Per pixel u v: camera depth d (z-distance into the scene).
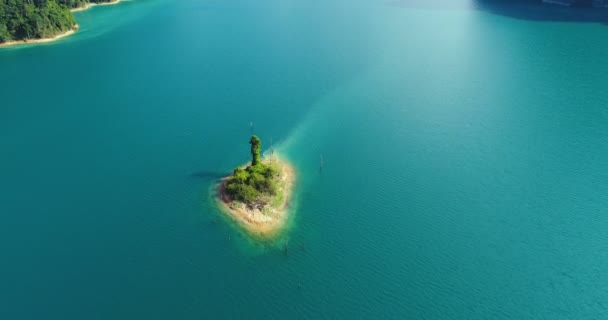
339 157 115.19
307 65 171.12
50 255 88.25
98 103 145.12
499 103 142.12
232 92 149.62
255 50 188.50
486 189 104.25
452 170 110.62
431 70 166.75
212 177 107.25
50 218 97.06
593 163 112.50
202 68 170.62
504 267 85.12
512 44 193.88
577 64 170.75
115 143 122.56
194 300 79.75
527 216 96.50
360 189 104.00
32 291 81.31
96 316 77.00
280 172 106.81
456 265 85.56
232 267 85.44
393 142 121.75
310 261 86.38
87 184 106.94
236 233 91.62
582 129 127.00
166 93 150.50
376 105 140.75
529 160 114.06
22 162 115.44
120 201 101.31
